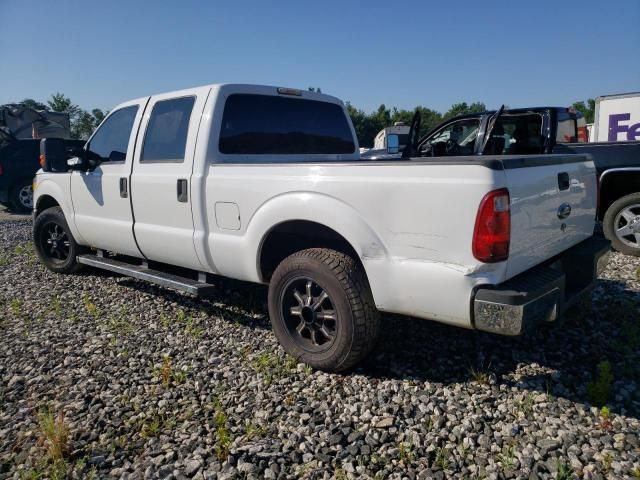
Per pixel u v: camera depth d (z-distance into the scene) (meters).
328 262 3.44
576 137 8.52
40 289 5.73
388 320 4.43
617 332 4.11
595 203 4.12
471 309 2.92
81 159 5.34
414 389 3.32
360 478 2.49
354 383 3.43
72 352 4.02
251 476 2.52
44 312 4.96
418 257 3.07
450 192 2.90
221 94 4.30
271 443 2.78
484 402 3.14
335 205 3.36
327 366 3.52
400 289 3.15
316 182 3.45
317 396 3.27
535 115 6.70
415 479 2.49
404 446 2.72
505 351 3.83
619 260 6.56
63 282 6.00
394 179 3.11
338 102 5.45
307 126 5.04
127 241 5.01
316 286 3.65
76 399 3.30
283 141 4.78
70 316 4.79
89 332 4.42
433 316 3.10
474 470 2.53
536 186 3.14
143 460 2.67
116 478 2.55
